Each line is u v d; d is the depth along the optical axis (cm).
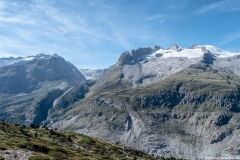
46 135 17488
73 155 9256
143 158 19225
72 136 19862
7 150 6278
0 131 11669
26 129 18450
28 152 6494
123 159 16075
